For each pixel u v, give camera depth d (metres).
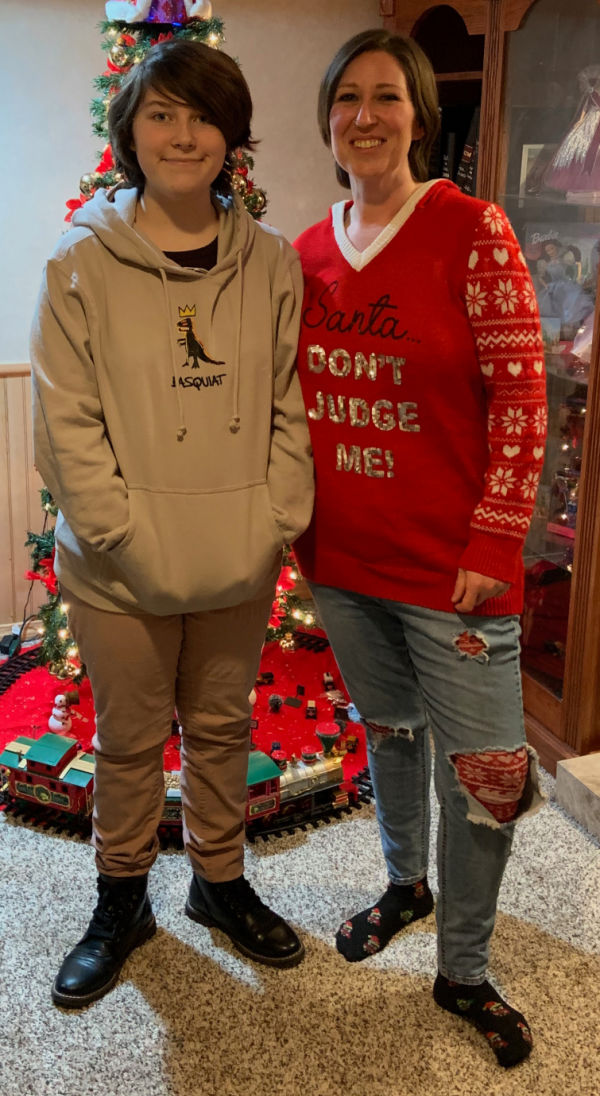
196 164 1.39
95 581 1.54
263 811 2.07
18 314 2.86
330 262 1.49
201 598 1.51
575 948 1.82
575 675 2.27
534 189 2.38
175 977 1.75
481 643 1.44
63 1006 1.68
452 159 2.79
